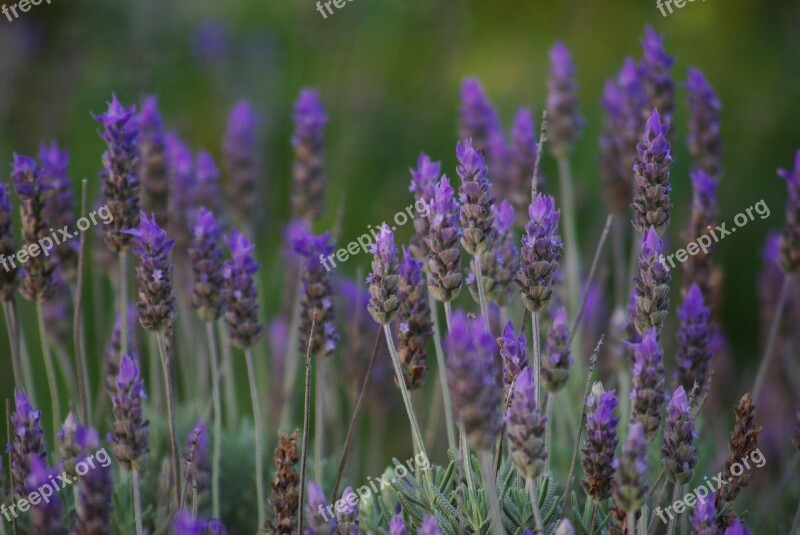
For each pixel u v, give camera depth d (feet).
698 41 34.83
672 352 21.61
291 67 33.53
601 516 12.50
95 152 29.73
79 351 13.97
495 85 34.53
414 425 12.15
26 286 13.61
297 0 33.88
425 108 31.65
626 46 34.55
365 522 12.70
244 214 21.31
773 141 32.71
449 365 9.37
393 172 30.42
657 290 11.89
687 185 29.99
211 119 33.47
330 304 13.82
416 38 32.71
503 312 13.69
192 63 33.68
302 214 19.80
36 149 28.40
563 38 34.88
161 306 12.28
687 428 10.80
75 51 30.35
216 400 13.97
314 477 15.33
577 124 19.42
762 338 22.61
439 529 11.23
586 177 31.09
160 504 14.49
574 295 18.42
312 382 20.56
